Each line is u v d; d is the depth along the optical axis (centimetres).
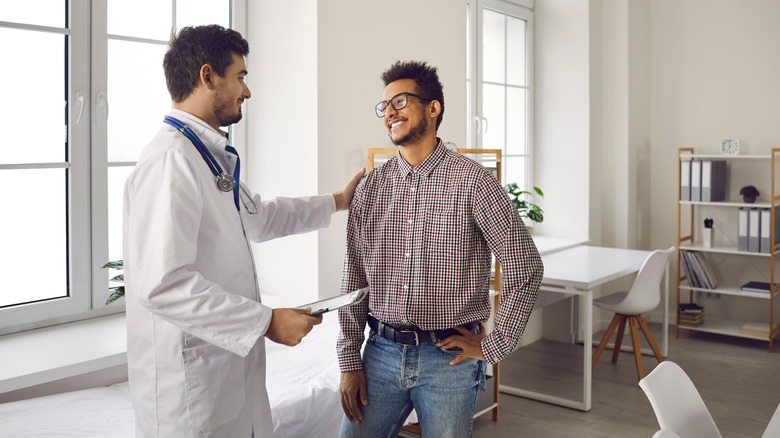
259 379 177
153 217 154
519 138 527
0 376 206
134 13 294
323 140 315
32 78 259
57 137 267
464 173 173
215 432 164
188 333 161
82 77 268
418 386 180
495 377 360
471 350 176
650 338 438
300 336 158
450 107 389
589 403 375
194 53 168
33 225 262
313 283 321
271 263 338
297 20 315
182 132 167
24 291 262
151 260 151
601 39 532
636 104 538
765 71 511
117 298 263
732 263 531
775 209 486
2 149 253
